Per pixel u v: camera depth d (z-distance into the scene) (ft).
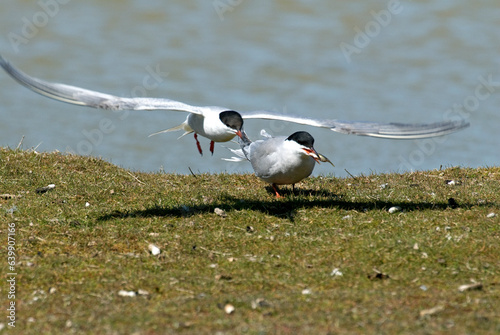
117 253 37.35
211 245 38.34
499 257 35.88
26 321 29.71
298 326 28.25
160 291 33.06
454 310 29.71
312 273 34.81
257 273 34.83
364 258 36.32
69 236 39.11
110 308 30.94
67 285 33.73
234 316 29.60
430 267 35.22
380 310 29.81
